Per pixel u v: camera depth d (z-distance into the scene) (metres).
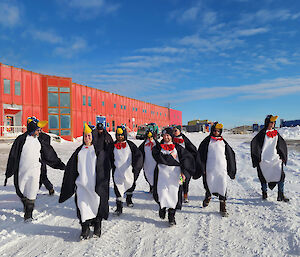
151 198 6.45
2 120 26.02
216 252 3.52
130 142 5.47
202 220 4.81
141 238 4.04
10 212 5.30
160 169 4.69
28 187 4.79
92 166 4.02
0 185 7.84
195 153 5.44
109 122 42.56
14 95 27.33
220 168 5.07
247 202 5.86
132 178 5.35
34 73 29.50
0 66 26.17
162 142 4.85
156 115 61.94
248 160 12.75
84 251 3.60
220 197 5.03
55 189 7.35
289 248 3.52
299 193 6.43
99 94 39.91
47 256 3.46
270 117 5.82
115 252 3.58
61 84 30.94
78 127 34.62
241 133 67.38
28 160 4.81
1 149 18.39
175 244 3.81
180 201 4.60
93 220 4.05
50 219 4.93
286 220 4.43
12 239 3.98
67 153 16.33
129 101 49.84
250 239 3.89
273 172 5.75
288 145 20.02
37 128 5.02
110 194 6.89
